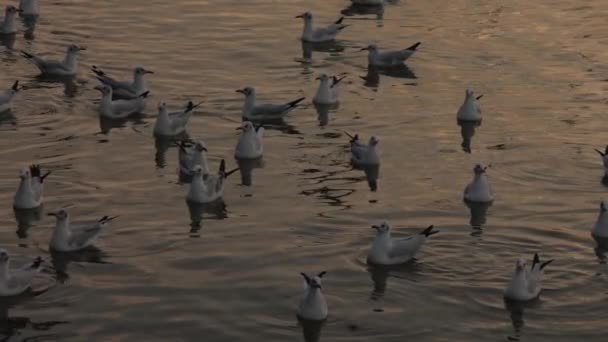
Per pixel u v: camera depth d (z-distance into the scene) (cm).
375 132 3372
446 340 2200
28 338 2180
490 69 3975
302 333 2214
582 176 3058
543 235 2670
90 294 2352
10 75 3775
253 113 3447
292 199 2866
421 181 3002
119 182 2950
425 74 3925
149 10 4572
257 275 2445
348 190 2931
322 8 4725
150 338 2183
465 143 3294
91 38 4184
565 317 2288
